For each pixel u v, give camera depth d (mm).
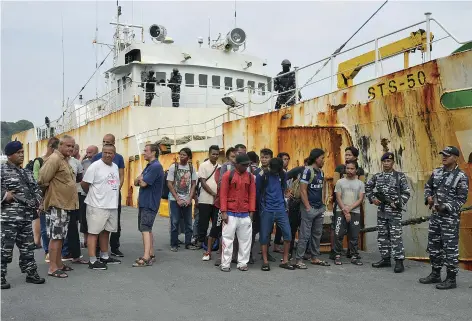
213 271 7492
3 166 6312
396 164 8883
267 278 7016
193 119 19875
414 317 5152
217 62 20922
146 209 7930
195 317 5141
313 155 7770
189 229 9656
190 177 9461
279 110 11945
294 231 8609
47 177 6879
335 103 10289
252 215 7699
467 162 7680
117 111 20375
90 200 7512
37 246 9734
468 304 5652
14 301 5719
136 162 18234
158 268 7695
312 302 5734
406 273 7344
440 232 6539
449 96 7922
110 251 8898
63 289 6305
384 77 9148
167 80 20375
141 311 5352
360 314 5262
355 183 8109
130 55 21062
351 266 7887
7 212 6273
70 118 28844
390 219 7520
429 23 8516
